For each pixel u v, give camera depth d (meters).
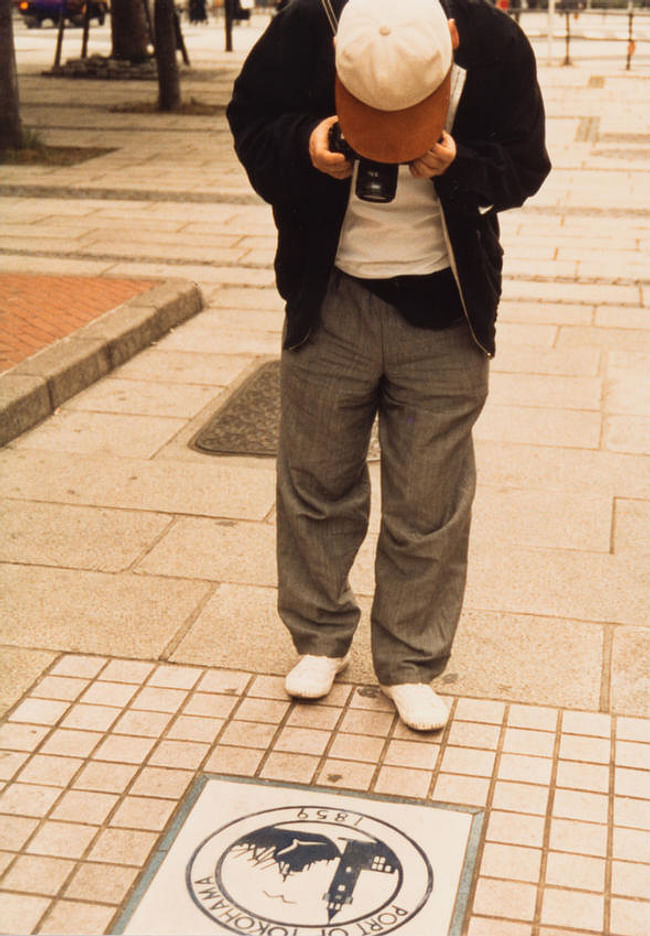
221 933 2.40
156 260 8.20
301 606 3.17
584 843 2.65
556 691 3.26
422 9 2.40
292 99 2.75
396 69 2.37
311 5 2.69
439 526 2.98
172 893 2.51
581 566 3.99
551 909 2.45
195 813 2.76
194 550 4.12
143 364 6.16
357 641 3.54
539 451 5.00
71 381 5.63
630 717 3.14
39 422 5.35
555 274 7.83
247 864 2.59
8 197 10.38
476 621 3.63
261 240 8.81
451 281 2.80
